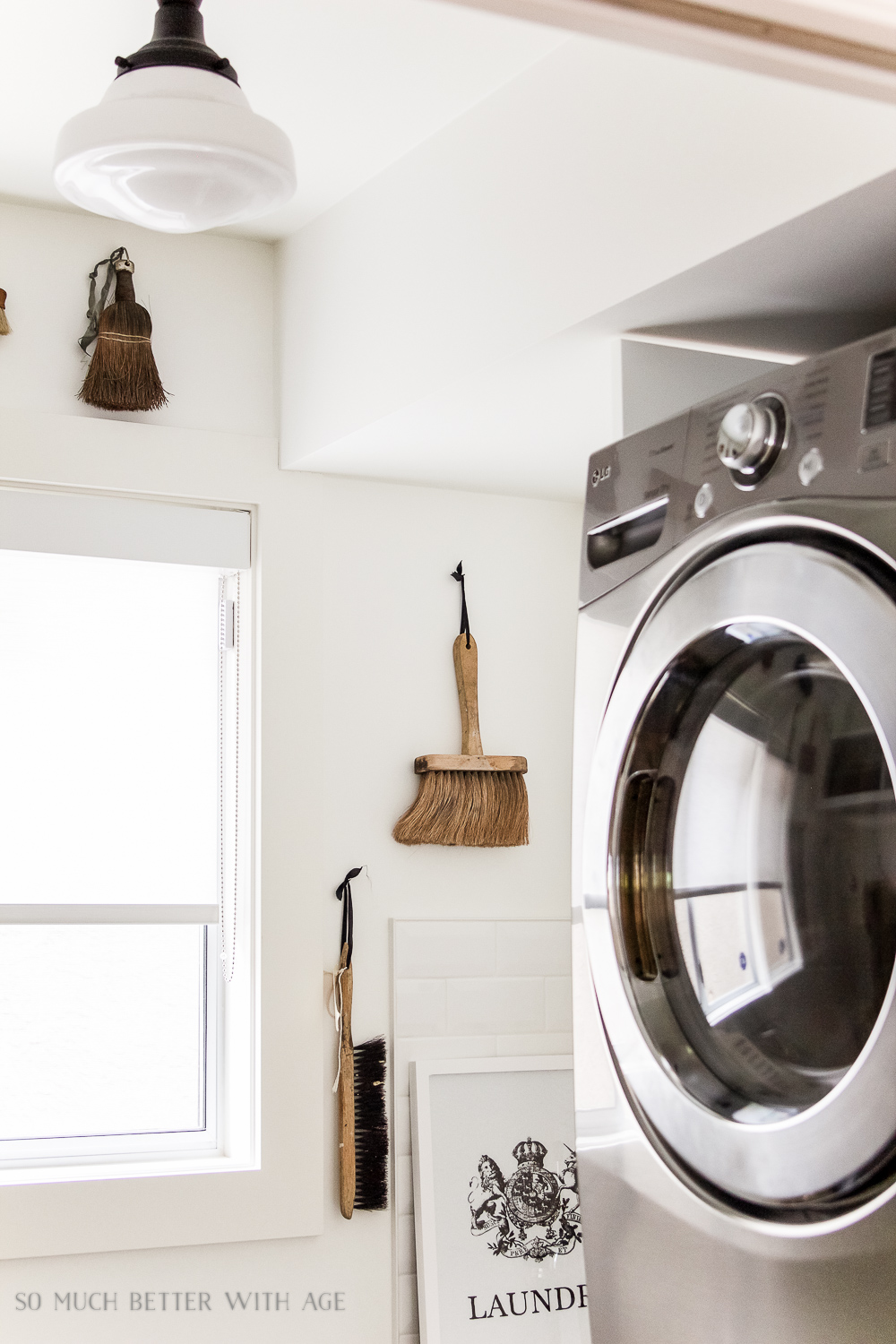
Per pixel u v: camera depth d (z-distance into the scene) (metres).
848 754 1.03
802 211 1.33
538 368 1.83
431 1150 2.30
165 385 2.33
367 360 2.12
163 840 2.30
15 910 2.20
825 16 0.65
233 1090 2.31
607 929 1.25
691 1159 1.12
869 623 0.97
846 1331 0.95
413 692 2.46
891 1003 0.92
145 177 1.45
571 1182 2.38
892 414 0.99
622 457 1.33
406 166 2.04
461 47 1.73
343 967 2.30
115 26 1.71
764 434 1.11
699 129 1.47
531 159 1.75
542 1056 2.42
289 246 2.41
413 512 2.50
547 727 2.56
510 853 2.50
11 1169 2.19
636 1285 1.19
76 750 2.26
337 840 2.36
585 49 1.66
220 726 2.37
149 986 2.35
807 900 1.06
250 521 2.38
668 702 1.23
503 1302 2.26
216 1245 2.16
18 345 2.23
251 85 1.83
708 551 1.18
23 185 2.18
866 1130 0.94
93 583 2.30
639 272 1.55
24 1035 2.27
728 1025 1.14
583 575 1.37
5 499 2.19
